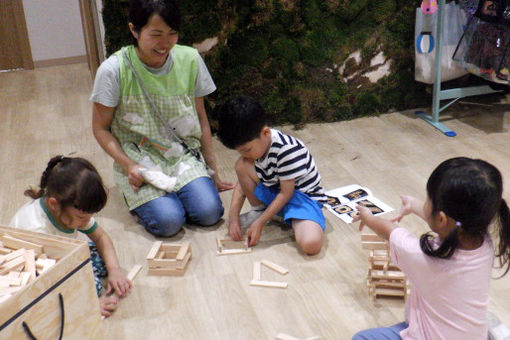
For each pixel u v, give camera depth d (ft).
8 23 17.75
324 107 12.34
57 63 18.76
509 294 6.65
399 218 5.84
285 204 7.77
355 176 9.87
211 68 11.34
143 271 7.41
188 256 7.55
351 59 12.13
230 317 6.51
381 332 5.33
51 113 13.80
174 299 6.85
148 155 8.37
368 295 6.79
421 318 5.00
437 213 4.56
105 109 7.95
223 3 10.92
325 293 6.86
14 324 4.31
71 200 5.59
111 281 6.89
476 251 4.59
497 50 10.61
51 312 4.66
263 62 11.68
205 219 8.32
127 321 6.49
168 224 8.01
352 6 11.69
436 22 11.36
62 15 18.25
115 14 10.43
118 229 8.43
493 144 10.89
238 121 6.89
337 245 7.83
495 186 4.35
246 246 7.79
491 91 12.12
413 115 12.58
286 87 12.01
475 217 4.38
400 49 12.35
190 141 8.73
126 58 7.73
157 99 7.98
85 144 11.76
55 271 4.62
